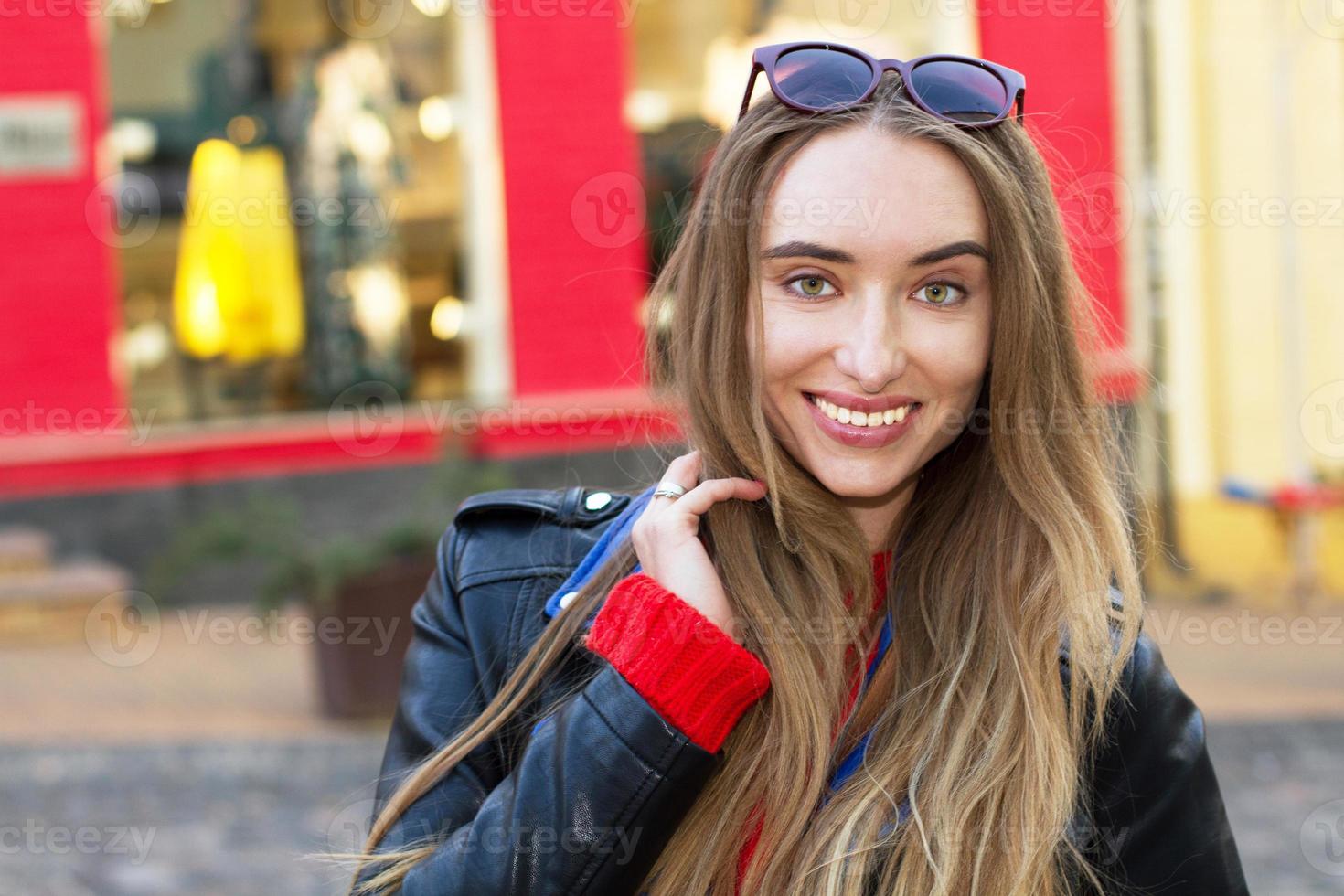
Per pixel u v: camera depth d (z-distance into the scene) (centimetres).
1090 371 145
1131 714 144
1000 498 144
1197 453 693
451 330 743
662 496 140
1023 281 134
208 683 600
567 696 142
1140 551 172
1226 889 145
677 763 128
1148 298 682
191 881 387
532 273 734
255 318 732
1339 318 703
